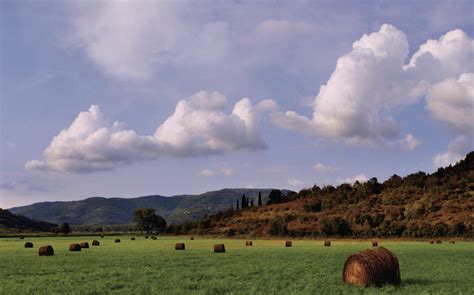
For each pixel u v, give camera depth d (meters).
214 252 62.88
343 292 23.98
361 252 28.11
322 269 36.84
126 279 30.66
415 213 147.88
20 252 64.94
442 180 189.38
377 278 26.80
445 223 129.50
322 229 143.25
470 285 27.23
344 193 197.25
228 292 24.53
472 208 145.62
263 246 86.31
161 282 28.78
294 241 121.06
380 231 133.75
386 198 174.00
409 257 51.12
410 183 191.88
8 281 30.11
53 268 39.03
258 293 23.61
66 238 150.00
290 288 25.66
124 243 103.44
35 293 24.62
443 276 31.95
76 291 25.05
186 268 38.09
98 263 43.91
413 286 26.39
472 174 186.75
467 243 100.50
